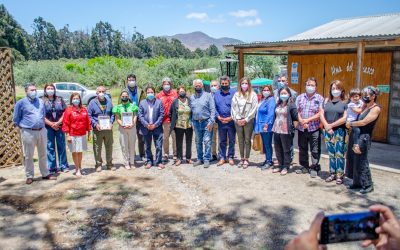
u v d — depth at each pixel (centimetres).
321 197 588
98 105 747
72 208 566
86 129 725
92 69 4331
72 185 675
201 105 767
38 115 673
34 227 501
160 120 772
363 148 588
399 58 952
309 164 767
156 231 485
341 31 1048
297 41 845
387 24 1006
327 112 643
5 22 7638
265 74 2656
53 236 475
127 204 580
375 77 1007
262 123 737
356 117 602
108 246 447
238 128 754
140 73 3719
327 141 652
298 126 692
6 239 466
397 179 671
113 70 4041
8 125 794
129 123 758
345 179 663
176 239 462
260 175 713
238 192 620
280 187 639
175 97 837
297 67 1222
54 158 743
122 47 13700
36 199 605
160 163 791
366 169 595
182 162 827
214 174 728
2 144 791
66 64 4906
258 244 446
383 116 1000
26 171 684
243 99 744
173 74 3550
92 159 878
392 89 975
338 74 1095
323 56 1131
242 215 528
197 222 511
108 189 650
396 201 564
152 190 642
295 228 484
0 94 779
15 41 7844
